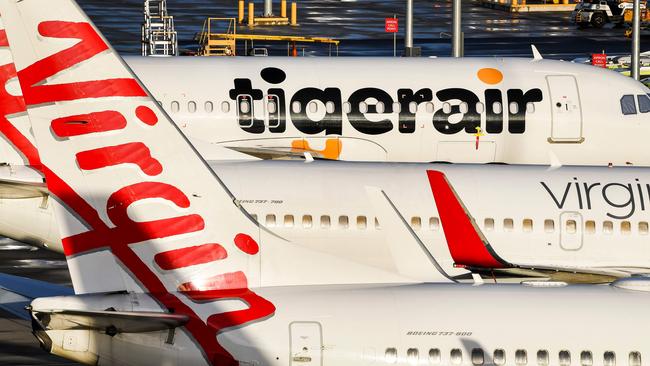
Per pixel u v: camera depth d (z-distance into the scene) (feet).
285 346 232.73
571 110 495.82
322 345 233.14
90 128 233.14
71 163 233.76
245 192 356.18
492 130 492.95
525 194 362.53
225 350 232.53
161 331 231.50
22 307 386.73
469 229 319.27
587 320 237.86
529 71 500.33
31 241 358.84
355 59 499.92
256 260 242.17
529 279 345.31
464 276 332.39
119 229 235.61
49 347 228.02
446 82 493.77
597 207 361.51
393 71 495.41
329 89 488.02
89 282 235.40
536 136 495.00
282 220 354.74
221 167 365.20
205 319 233.55
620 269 354.13
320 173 363.56
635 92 502.38
